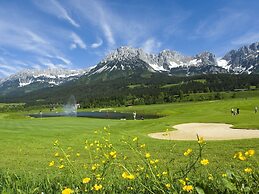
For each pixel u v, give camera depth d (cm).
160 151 1636
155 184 390
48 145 2106
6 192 459
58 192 474
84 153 1617
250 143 1919
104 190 427
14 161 1423
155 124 4194
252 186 345
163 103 17138
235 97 16900
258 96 16575
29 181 555
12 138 2469
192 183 362
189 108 9731
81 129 3278
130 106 16925
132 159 866
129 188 444
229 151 1587
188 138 2667
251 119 4206
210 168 771
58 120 4959
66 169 559
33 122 4384
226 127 3559
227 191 354
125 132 3017
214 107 8769
